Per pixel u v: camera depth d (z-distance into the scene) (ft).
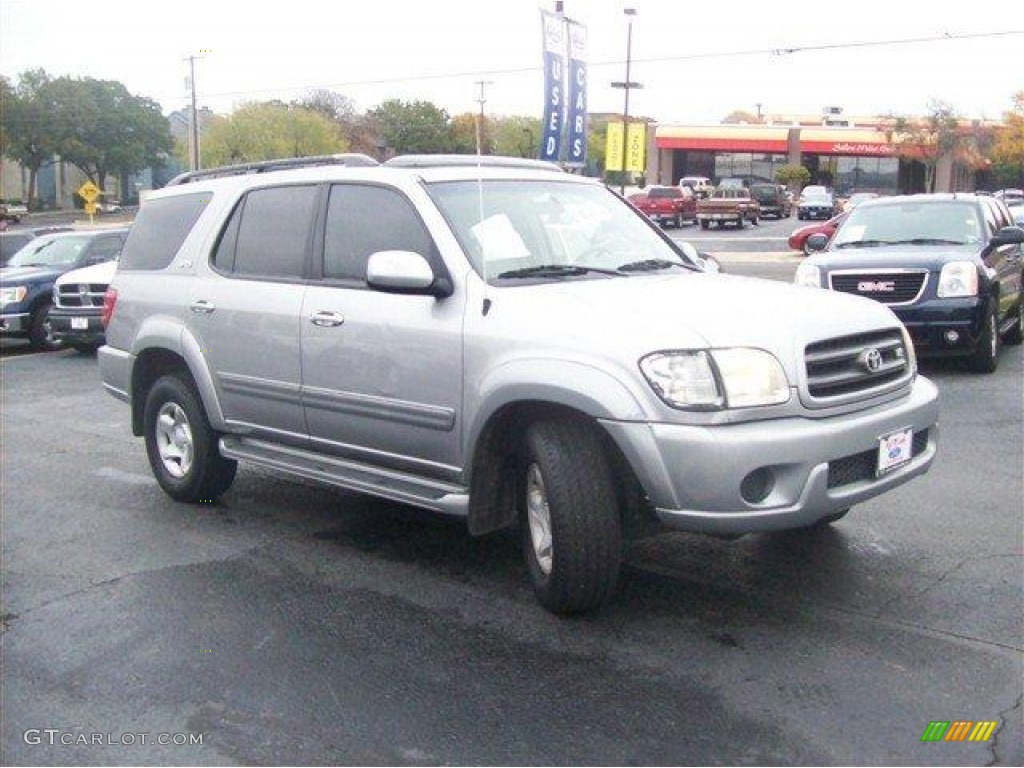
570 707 13.09
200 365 21.03
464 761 11.95
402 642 15.21
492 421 15.83
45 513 22.63
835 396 14.87
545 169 20.27
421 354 16.71
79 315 48.70
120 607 17.01
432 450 16.92
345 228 18.78
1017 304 41.39
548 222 18.35
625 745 12.16
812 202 185.16
